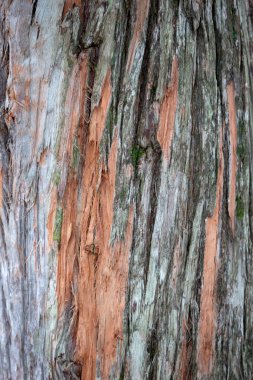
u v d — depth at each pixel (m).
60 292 0.83
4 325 0.84
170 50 0.89
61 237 0.83
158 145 0.87
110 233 0.84
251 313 0.97
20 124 0.84
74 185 0.84
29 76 0.84
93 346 0.84
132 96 0.86
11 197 0.84
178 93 0.89
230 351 0.93
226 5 0.99
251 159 0.98
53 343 0.83
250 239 0.97
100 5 0.87
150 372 0.86
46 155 0.84
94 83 0.85
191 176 0.89
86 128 0.84
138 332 0.85
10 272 0.84
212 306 0.91
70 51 0.85
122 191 0.85
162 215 0.87
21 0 0.85
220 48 0.96
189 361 0.89
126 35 0.87
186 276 0.89
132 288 0.85
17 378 0.83
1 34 0.86
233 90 0.96
